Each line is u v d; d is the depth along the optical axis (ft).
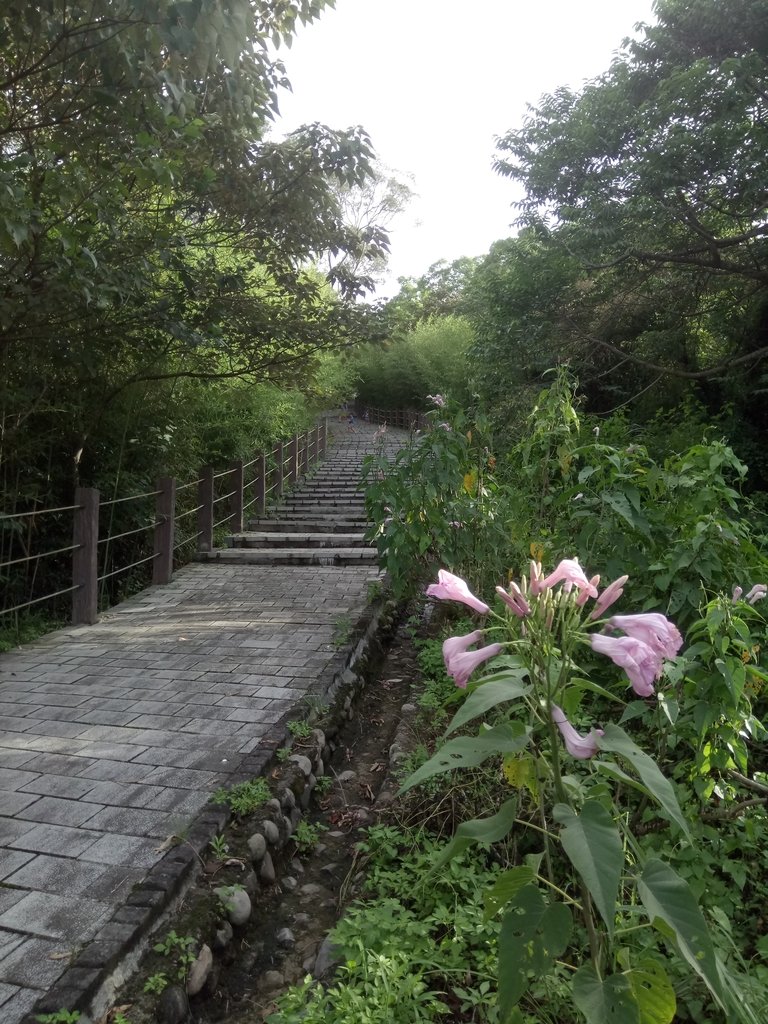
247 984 8.29
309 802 11.91
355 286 25.72
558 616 5.72
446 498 16.65
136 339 21.16
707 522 11.64
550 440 15.40
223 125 20.68
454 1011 7.07
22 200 12.46
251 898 9.29
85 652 17.80
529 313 30.94
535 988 6.61
